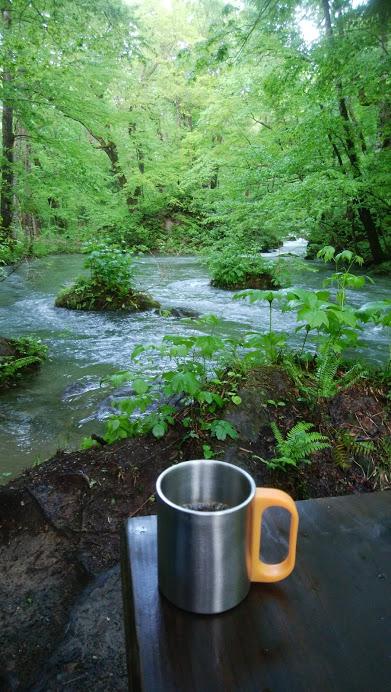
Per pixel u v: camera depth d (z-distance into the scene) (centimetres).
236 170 1248
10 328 695
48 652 145
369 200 1112
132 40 1012
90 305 826
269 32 837
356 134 1010
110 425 259
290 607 63
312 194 963
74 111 988
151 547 76
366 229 1269
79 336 650
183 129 2416
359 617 61
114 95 2089
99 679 135
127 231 1942
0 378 464
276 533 82
